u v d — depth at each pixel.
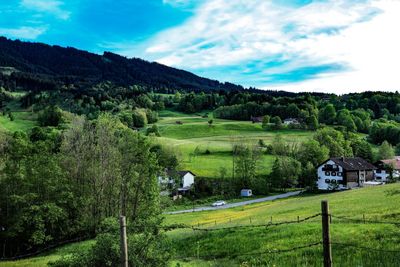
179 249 36.38
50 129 144.00
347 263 22.59
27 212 51.06
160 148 126.69
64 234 56.84
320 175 122.19
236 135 193.12
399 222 30.23
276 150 146.50
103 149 61.38
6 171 53.25
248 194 113.00
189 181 117.75
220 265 28.42
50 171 55.22
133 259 19.36
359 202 47.78
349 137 168.38
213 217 67.94
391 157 141.62
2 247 53.34
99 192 60.75
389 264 21.20
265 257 28.11
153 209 59.03
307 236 31.44
